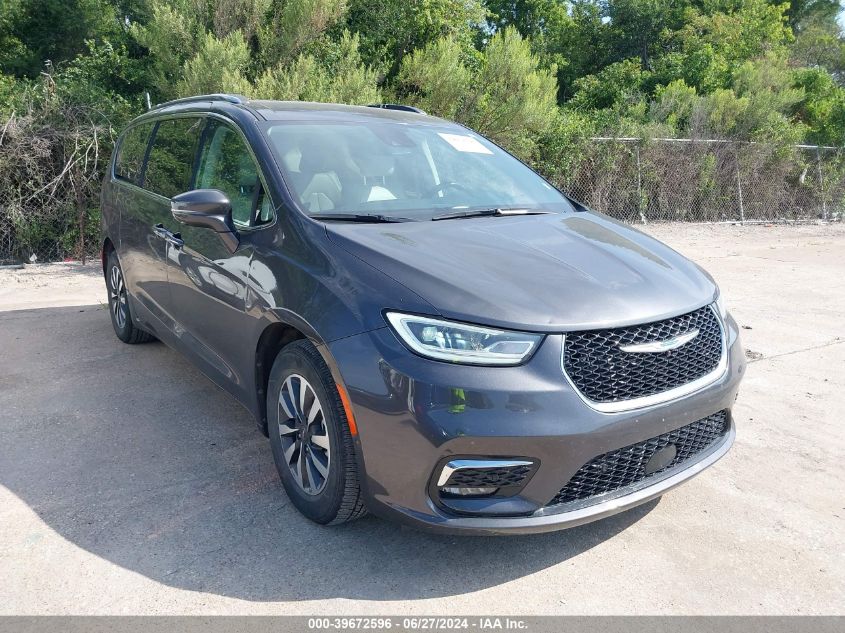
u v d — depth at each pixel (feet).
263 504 10.38
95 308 21.61
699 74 72.49
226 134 12.64
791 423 14.01
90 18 64.34
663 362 8.85
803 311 23.06
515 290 8.68
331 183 11.20
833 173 55.42
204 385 15.15
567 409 8.11
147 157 15.99
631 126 46.80
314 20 33.68
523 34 100.78
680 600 8.52
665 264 10.46
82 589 8.39
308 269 9.55
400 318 8.38
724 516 10.46
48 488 10.71
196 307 12.55
